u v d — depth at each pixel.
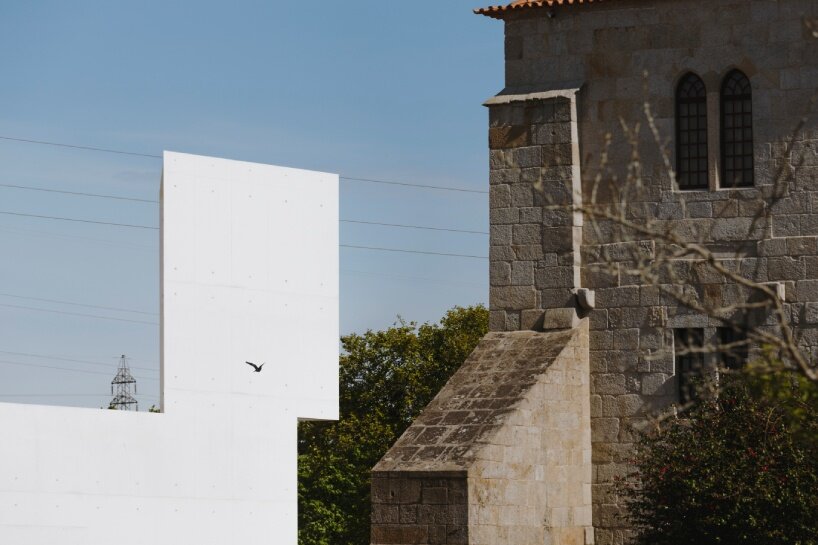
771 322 42.00
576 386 43.25
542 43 45.25
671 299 43.25
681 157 43.81
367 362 95.44
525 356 43.19
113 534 36.62
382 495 40.03
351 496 88.31
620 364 43.62
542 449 41.62
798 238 42.16
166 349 37.84
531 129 44.78
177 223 38.31
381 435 89.50
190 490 37.78
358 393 94.81
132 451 37.09
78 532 36.16
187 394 38.03
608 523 43.19
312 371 39.97
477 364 43.53
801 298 41.97
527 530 40.78
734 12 43.25
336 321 40.56
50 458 36.00
